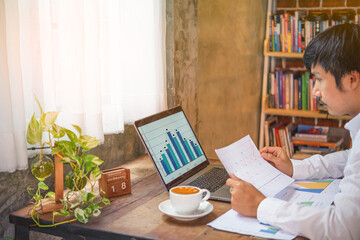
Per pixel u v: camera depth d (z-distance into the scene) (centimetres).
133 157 207
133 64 199
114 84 182
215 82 289
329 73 123
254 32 339
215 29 283
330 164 159
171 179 150
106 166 188
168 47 230
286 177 151
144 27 200
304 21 337
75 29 152
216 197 138
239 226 116
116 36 182
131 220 123
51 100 152
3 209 137
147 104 206
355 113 127
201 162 172
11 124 130
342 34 121
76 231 120
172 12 229
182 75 247
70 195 140
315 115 332
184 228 116
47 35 148
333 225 108
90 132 163
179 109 174
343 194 112
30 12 141
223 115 304
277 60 362
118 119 185
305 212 112
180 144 164
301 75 355
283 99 350
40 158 133
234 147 153
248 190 122
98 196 143
